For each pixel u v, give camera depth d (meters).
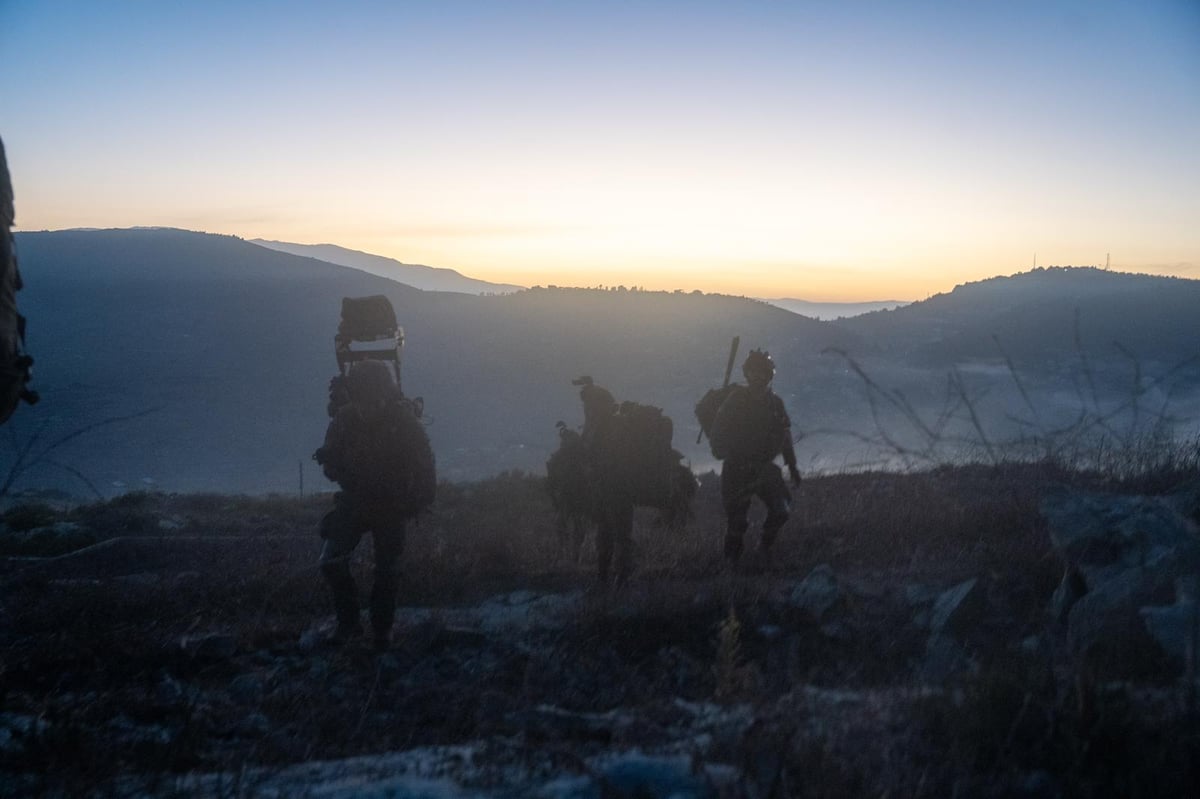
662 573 9.83
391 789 3.93
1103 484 9.77
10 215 4.44
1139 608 5.22
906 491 11.50
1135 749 3.60
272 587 9.61
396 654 7.12
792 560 9.88
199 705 5.93
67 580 11.27
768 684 5.47
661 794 3.57
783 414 9.90
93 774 4.66
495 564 10.79
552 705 5.78
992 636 6.32
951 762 3.61
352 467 7.34
